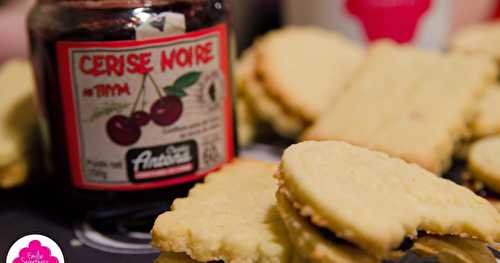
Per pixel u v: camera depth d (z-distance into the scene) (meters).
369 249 0.21
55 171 0.30
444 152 0.31
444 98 0.34
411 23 0.41
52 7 0.29
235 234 0.24
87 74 0.27
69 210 0.31
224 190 0.27
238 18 0.47
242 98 0.37
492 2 0.50
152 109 0.28
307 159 0.24
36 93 0.30
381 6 0.40
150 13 0.27
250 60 0.39
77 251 0.29
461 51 0.41
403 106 0.34
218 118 0.29
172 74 0.28
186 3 0.28
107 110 0.28
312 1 0.42
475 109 0.34
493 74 0.36
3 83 0.36
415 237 0.23
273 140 0.37
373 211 0.22
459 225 0.23
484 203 0.24
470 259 0.24
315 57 0.38
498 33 0.44
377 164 0.25
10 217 0.31
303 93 0.35
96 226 0.30
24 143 0.32
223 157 0.30
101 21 0.27
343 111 0.34
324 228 0.23
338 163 0.24
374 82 0.35
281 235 0.24
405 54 0.37
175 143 0.28
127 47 0.27
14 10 0.47
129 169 0.28
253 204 0.26
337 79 0.37
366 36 0.41
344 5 0.41
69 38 0.27
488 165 0.30
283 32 0.40
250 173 0.28
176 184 0.29
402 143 0.31
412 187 0.24
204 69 0.28
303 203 0.22
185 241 0.24
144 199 0.29
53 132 0.29
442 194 0.24
